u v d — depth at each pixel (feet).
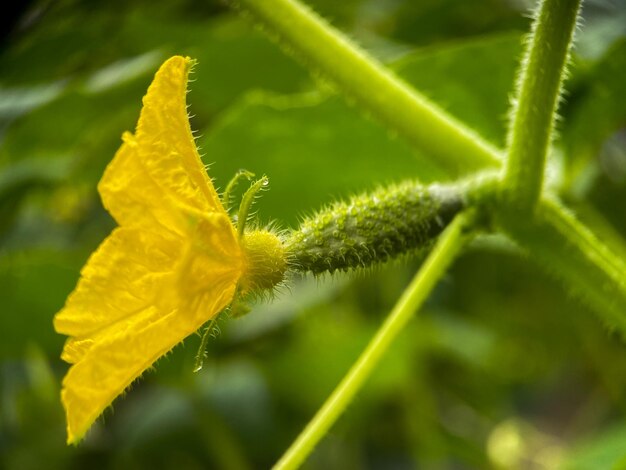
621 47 0.76
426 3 0.87
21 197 0.90
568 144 0.79
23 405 1.00
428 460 1.05
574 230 0.62
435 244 0.65
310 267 0.58
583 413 1.22
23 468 0.99
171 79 0.51
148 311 0.51
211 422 0.98
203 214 0.50
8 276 0.84
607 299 0.62
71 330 0.50
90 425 0.50
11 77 0.84
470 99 0.78
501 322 1.09
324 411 0.64
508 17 0.87
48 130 0.86
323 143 0.78
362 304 1.03
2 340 0.91
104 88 0.81
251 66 0.85
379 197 0.59
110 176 0.50
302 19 0.66
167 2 0.86
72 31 0.83
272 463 1.01
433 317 1.04
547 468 1.15
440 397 1.18
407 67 0.76
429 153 0.66
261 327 0.95
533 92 0.60
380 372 1.01
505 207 0.62
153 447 1.01
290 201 0.82
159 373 0.94
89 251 0.90
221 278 0.53
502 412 1.20
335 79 0.66
